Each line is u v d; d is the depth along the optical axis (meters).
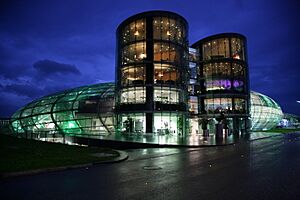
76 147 19.91
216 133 35.31
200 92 56.50
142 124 41.91
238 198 6.59
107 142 27.56
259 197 6.64
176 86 43.66
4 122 58.72
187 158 14.89
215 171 10.45
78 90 58.44
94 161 12.52
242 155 15.99
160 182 8.51
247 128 54.91
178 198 6.67
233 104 53.50
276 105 75.88
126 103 43.25
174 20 45.88
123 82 45.22
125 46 46.12
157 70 43.16
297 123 108.81
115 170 10.80
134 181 8.68
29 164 11.05
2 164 10.85
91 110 49.50
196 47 59.66
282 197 6.63
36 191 7.42
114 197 6.82
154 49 43.78
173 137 34.91
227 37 56.00
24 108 58.72
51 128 49.81
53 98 56.44
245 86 55.72
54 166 10.80
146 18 44.81
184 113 44.38
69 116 49.88
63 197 6.83
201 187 7.77
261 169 10.73
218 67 55.31
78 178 9.16
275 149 19.44
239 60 55.81
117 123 45.19
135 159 14.43
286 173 9.77
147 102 41.53
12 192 7.32
